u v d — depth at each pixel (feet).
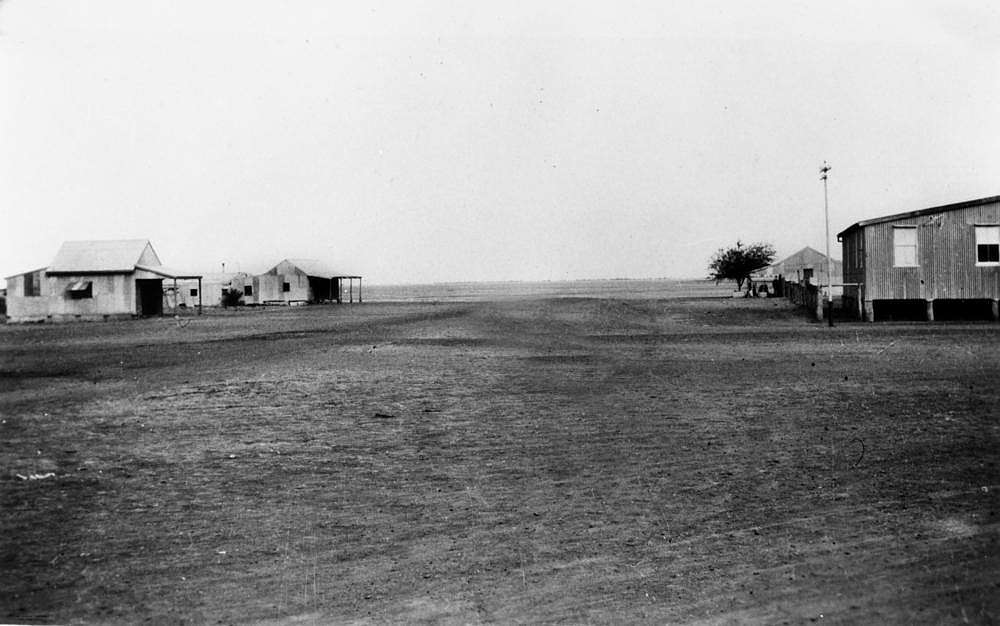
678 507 24.90
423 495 26.73
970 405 42.22
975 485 26.66
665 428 37.73
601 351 77.51
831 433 35.65
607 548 21.38
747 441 34.37
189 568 20.44
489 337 96.68
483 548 21.56
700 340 88.69
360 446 34.63
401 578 19.60
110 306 167.94
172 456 32.86
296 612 17.81
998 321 110.83
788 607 17.58
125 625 17.30
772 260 238.89
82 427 39.19
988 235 114.52
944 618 16.89
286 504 25.81
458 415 42.19
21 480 28.96
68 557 21.20
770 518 23.62
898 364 61.41
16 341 97.71
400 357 73.20
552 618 17.25
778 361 65.46
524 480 28.50
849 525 22.81
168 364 68.39
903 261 115.44
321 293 264.52
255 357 74.33
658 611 17.52
